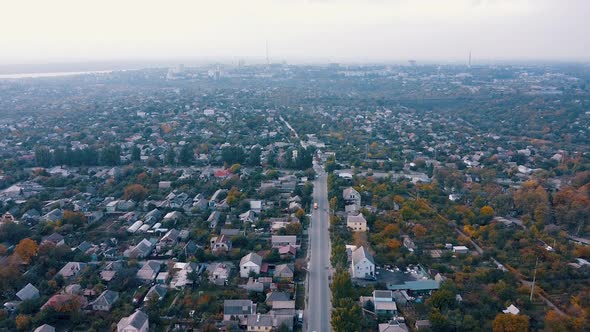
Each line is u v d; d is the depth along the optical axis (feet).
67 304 553.64
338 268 646.33
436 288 627.05
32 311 568.00
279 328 530.27
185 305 584.40
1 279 606.55
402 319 556.51
